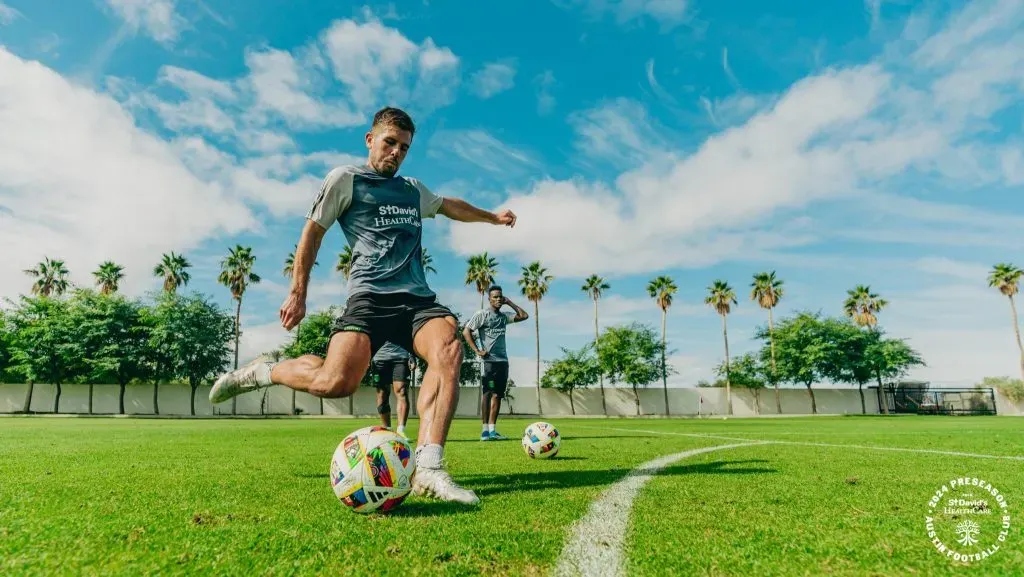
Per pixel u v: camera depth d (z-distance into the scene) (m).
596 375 47.22
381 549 1.63
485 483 3.00
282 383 3.16
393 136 3.28
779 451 5.07
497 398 7.82
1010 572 1.46
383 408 7.61
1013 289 43.44
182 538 1.75
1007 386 42.75
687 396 48.12
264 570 1.44
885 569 1.48
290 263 41.59
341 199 3.16
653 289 49.56
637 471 3.46
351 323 3.02
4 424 13.49
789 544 1.70
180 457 4.40
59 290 44.44
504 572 1.43
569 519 2.03
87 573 1.41
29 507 2.24
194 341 35.88
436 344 2.88
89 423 14.84
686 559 1.55
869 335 46.72
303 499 2.45
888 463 3.96
